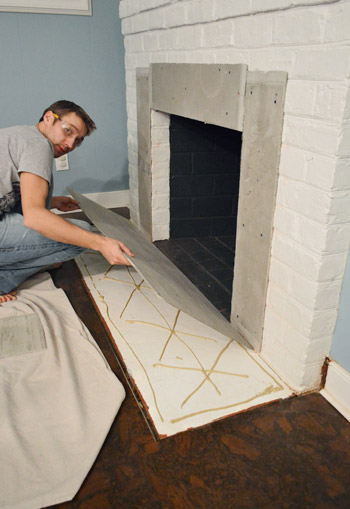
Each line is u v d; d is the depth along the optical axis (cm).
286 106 117
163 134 230
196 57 166
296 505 104
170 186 244
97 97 282
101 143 295
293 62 112
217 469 112
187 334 166
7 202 159
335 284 121
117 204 315
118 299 190
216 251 242
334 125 102
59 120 150
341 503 104
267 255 137
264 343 151
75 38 264
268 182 130
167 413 128
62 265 223
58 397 131
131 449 117
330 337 131
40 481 106
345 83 97
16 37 254
